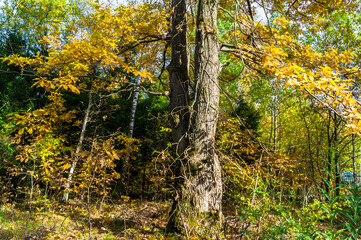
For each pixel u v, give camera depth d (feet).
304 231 9.01
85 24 22.15
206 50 16.89
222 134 18.95
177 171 15.71
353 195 7.37
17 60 14.87
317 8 23.65
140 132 42.19
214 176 15.02
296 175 19.47
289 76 9.61
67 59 15.10
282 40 17.94
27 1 42.80
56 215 19.27
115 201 25.48
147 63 26.84
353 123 8.96
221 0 23.76
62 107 24.13
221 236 13.23
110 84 19.81
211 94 16.25
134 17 21.99
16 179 24.54
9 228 15.74
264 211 11.09
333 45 27.53
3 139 20.90
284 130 42.24
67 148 24.57
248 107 37.01
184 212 13.94
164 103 47.60
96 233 15.98
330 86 9.07
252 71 20.59
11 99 32.04
